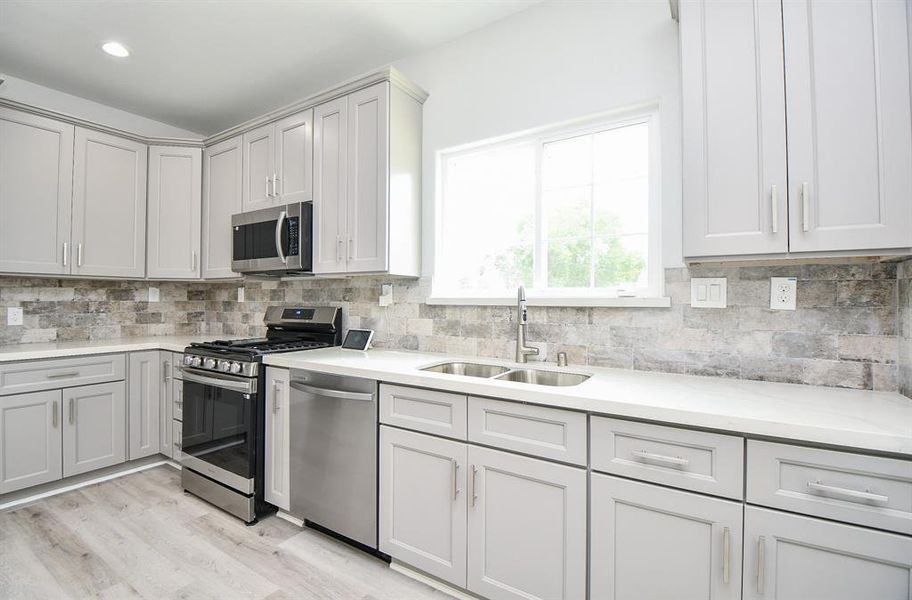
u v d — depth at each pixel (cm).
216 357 238
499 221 235
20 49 240
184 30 226
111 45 238
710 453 116
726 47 139
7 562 183
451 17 220
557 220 216
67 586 169
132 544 198
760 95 134
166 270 312
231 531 211
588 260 206
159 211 311
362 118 231
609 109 192
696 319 171
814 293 150
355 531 188
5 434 229
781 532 108
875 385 141
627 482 127
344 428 192
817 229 126
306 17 217
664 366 177
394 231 227
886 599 99
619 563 129
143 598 163
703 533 117
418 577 176
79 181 276
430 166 246
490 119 226
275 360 220
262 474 224
